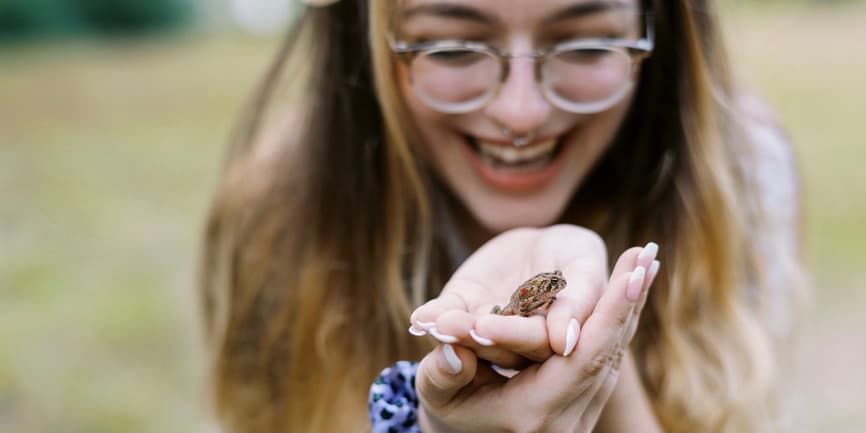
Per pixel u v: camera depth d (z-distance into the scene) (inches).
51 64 177.5
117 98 138.0
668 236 27.9
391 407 22.1
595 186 28.7
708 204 27.6
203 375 33.9
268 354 30.6
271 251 30.1
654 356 27.7
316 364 29.6
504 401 19.1
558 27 24.0
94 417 42.5
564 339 18.3
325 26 28.2
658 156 28.0
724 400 27.4
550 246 21.3
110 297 57.3
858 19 192.5
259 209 30.5
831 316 51.1
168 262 63.9
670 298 27.6
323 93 28.6
